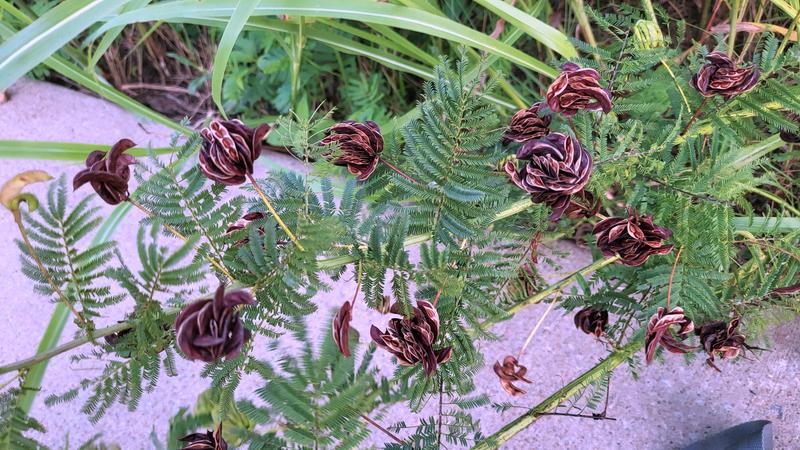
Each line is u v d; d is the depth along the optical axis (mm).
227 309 177
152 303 204
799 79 297
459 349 256
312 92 525
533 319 421
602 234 263
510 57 336
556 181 235
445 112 242
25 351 419
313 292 221
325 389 207
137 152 367
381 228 243
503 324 419
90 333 201
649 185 313
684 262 281
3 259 452
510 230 304
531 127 285
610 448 373
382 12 326
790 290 283
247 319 214
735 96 281
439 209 253
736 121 298
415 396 243
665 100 340
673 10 481
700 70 270
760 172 411
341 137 245
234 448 233
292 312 217
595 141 295
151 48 563
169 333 211
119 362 208
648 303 309
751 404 380
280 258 225
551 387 396
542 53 498
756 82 266
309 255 215
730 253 303
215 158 202
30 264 201
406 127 258
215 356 179
